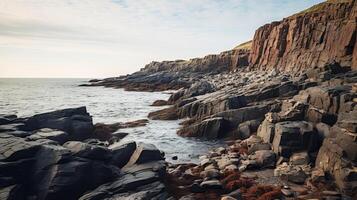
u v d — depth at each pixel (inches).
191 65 6476.4
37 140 852.6
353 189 729.0
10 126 1016.9
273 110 1451.8
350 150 808.3
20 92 4926.2
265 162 974.4
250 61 5093.5
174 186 822.5
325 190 763.4
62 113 1414.9
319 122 1118.4
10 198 637.3
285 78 2004.2
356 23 2250.2
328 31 2723.9
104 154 847.7
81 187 738.2
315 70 1868.8
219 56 6131.9
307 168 892.6
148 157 888.3
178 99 2805.1
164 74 6141.7
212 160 1043.3
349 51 2283.5
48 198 692.7
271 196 727.1
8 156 730.2
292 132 1023.0
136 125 1823.3
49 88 6338.6
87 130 1406.3
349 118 943.0
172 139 1461.6
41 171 737.6
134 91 4904.0
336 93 1176.8
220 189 796.0
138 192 700.7
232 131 1483.8
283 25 3799.2
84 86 6924.2
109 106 2822.3
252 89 1878.7
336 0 2984.7
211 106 1756.9
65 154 757.9
